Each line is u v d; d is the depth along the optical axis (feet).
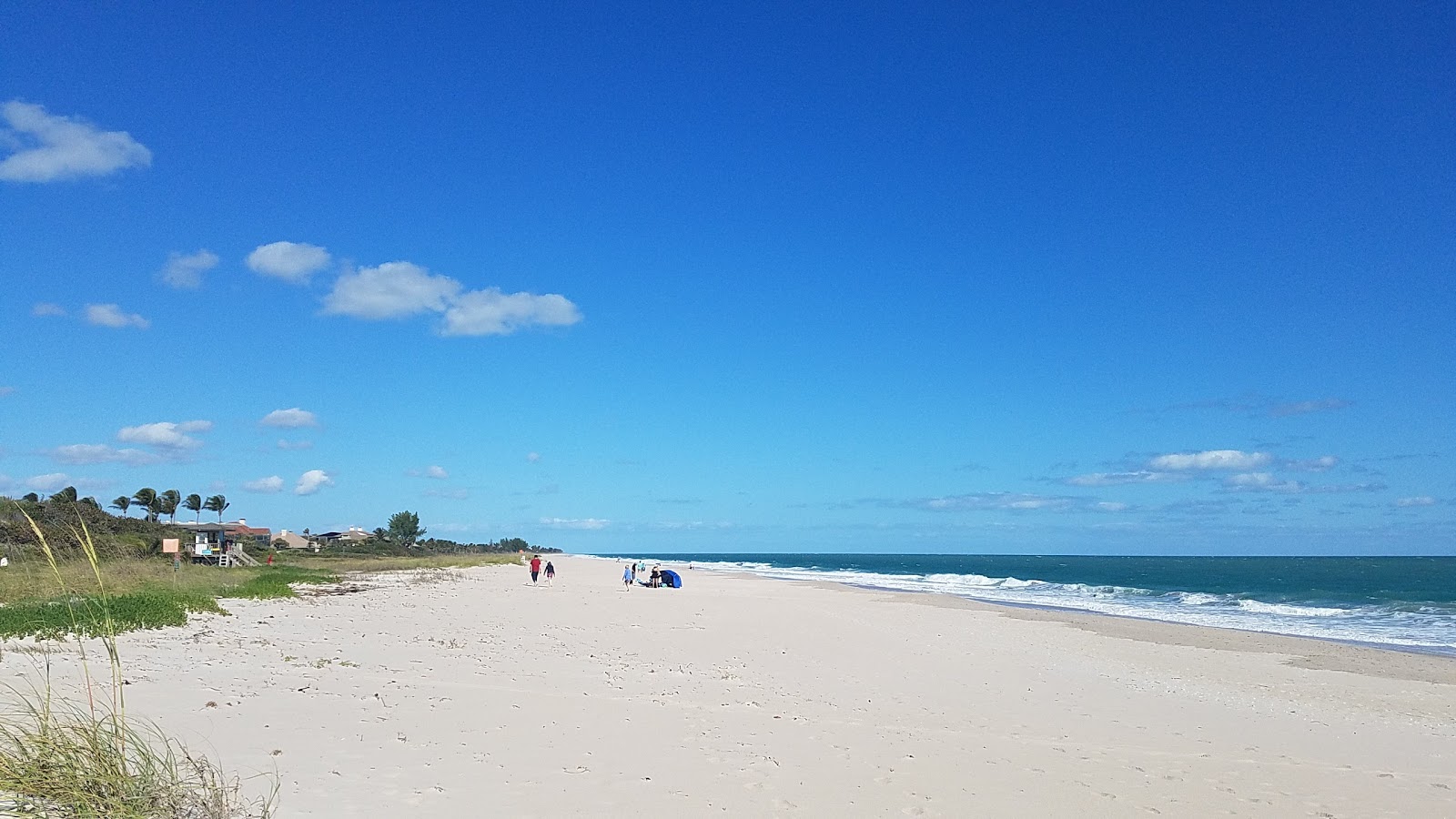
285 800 22.44
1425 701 53.67
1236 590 206.08
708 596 132.05
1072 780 30.81
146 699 31.96
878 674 54.44
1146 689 54.65
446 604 94.99
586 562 373.40
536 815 23.18
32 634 42.37
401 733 30.32
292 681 37.96
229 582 99.14
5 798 18.39
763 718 37.65
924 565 510.99
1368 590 205.05
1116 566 464.24
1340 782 33.04
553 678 44.62
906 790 28.14
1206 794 30.19
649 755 30.04
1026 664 63.46
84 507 104.78
